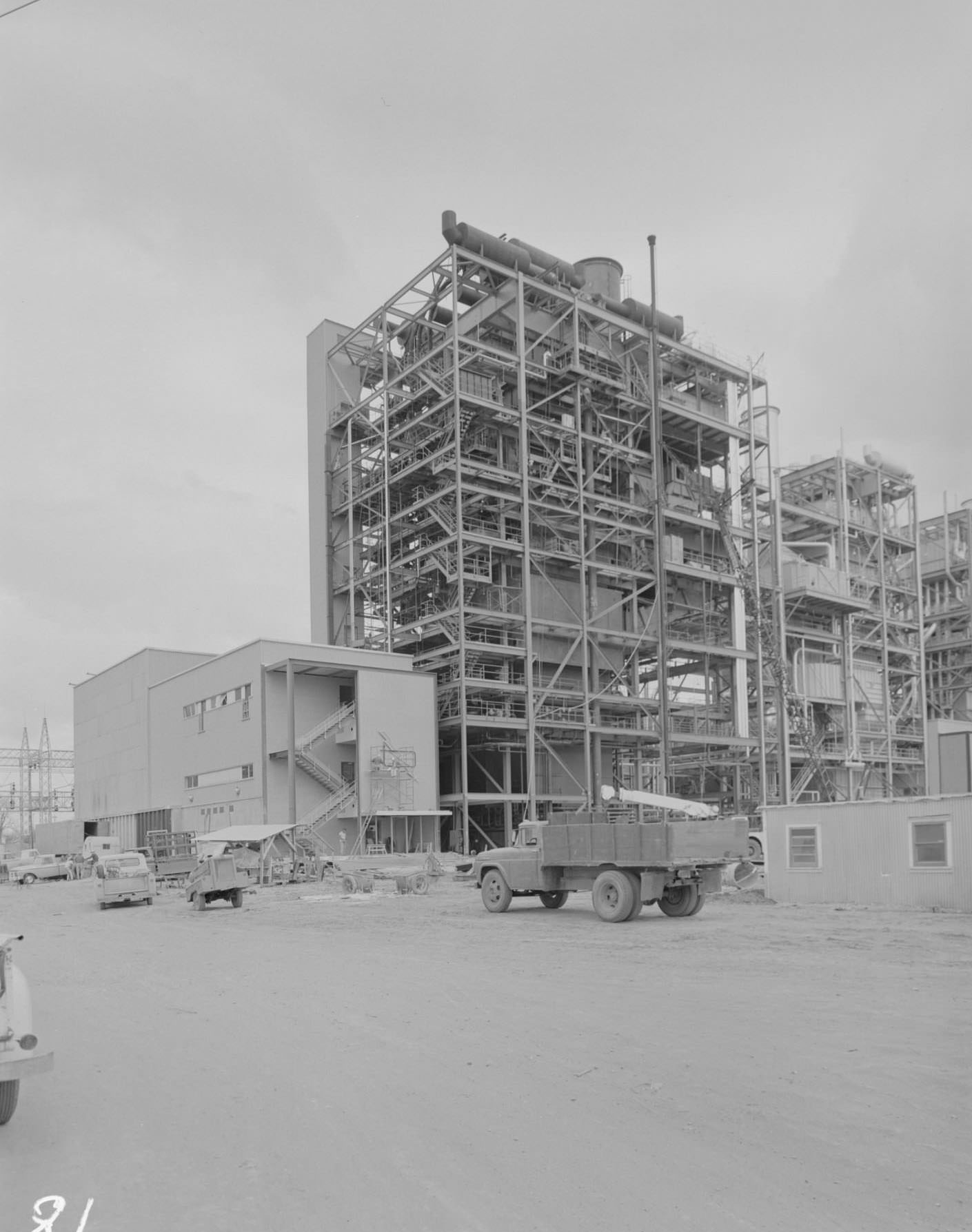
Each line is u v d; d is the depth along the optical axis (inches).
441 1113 330.3
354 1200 256.2
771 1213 244.2
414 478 2999.5
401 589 3048.7
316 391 3444.9
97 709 3878.0
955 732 1669.5
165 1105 350.3
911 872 1039.0
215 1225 241.9
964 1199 253.0
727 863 1014.4
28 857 3191.4
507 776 2896.2
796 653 3656.5
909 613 4325.8
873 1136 301.3
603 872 1028.5
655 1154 286.7
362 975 665.6
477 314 3068.4
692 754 3348.9
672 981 601.0
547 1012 510.3
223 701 2839.6
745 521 3582.7
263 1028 488.4
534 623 2923.2
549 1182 265.7
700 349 3457.2
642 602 3329.2
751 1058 396.2
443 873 1829.5
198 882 1434.5
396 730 2645.2
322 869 1866.4
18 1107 350.9
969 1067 377.7
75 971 768.3
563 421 3208.7
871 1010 488.4
